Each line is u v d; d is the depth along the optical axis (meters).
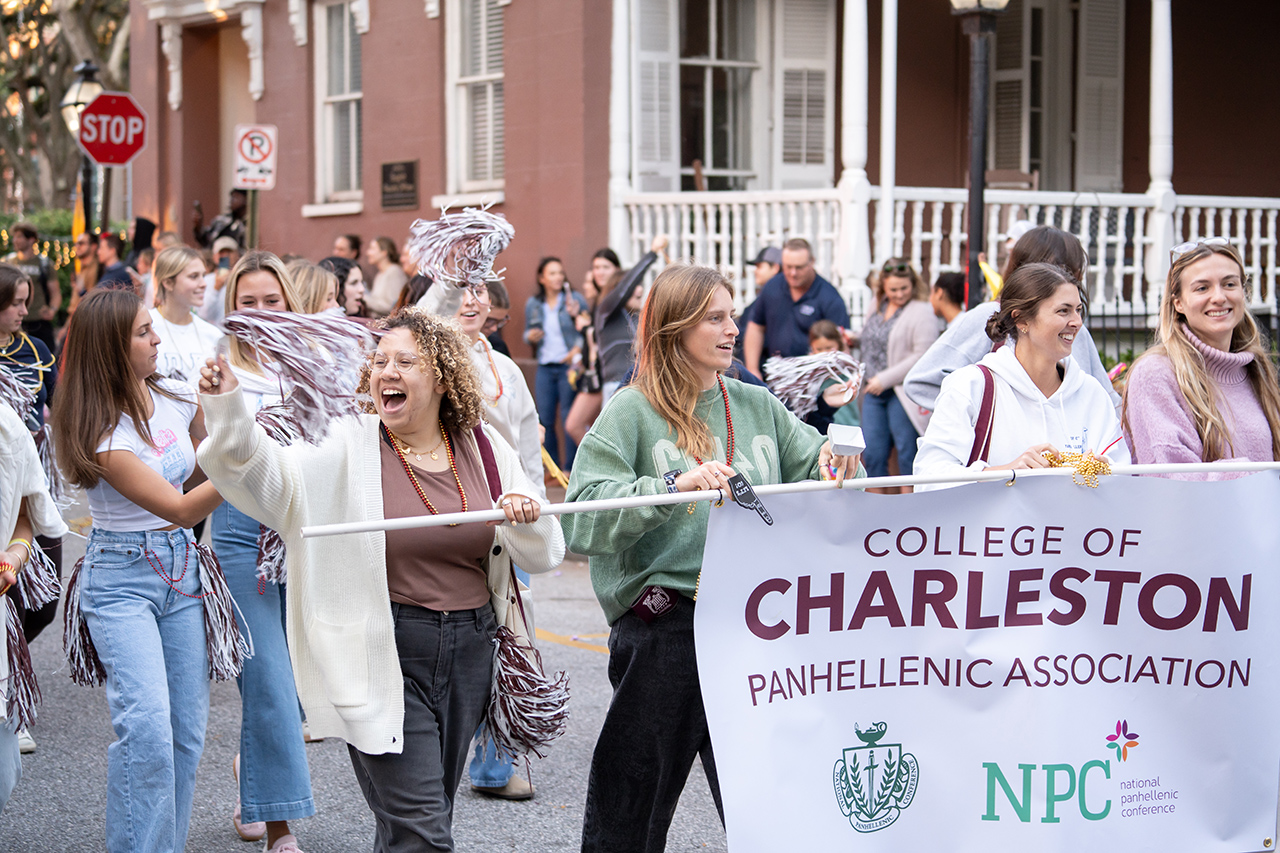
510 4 12.90
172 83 17.42
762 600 3.43
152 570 4.03
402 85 14.08
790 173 13.02
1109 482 3.64
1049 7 13.68
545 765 5.48
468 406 3.57
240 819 4.65
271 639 4.48
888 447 9.18
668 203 11.93
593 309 11.28
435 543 3.46
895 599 3.53
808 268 9.16
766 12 12.87
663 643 3.48
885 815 3.52
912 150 13.45
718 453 3.61
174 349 5.41
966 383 4.06
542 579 9.08
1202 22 14.24
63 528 4.30
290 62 15.50
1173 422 4.27
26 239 13.25
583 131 12.23
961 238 11.55
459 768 3.61
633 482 3.48
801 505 3.45
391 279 12.61
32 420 4.85
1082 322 4.03
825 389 4.29
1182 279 4.32
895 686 3.54
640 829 3.58
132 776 3.84
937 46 13.47
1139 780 3.68
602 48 12.17
